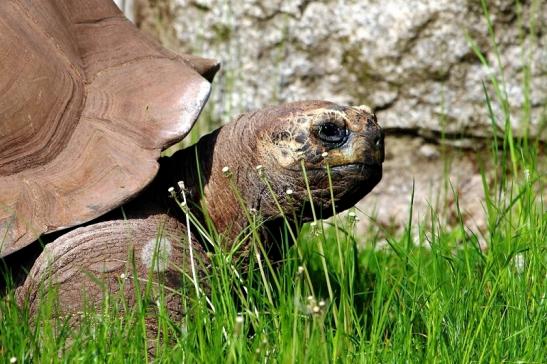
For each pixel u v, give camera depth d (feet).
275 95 35.99
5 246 21.07
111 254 21.52
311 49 35.70
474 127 35.65
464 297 22.34
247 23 36.01
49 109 23.25
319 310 18.75
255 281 23.82
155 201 23.63
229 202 24.23
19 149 22.54
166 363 19.62
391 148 36.32
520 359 20.51
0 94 22.88
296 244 22.54
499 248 25.75
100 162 22.52
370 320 24.03
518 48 35.24
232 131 24.47
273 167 23.49
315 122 23.09
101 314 20.74
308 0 35.58
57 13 25.31
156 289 21.49
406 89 35.50
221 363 19.40
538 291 23.09
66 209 21.76
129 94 24.16
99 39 25.70
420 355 20.57
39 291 21.18
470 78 35.35
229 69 36.27
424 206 36.11
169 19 36.81
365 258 29.91
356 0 35.32
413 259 24.35
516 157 33.01
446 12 34.91
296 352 18.93
